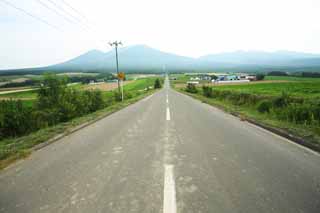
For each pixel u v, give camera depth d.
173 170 3.49
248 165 3.65
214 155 4.20
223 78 104.12
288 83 55.75
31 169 3.67
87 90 15.70
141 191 2.83
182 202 2.54
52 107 10.29
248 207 2.42
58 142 5.46
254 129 6.60
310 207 2.40
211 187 2.90
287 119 7.40
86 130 6.95
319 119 6.77
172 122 7.96
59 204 2.56
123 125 7.68
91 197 2.71
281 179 3.10
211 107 13.02
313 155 4.13
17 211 2.43
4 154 4.31
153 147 4.84
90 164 3.86
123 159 4.09
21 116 7.79
